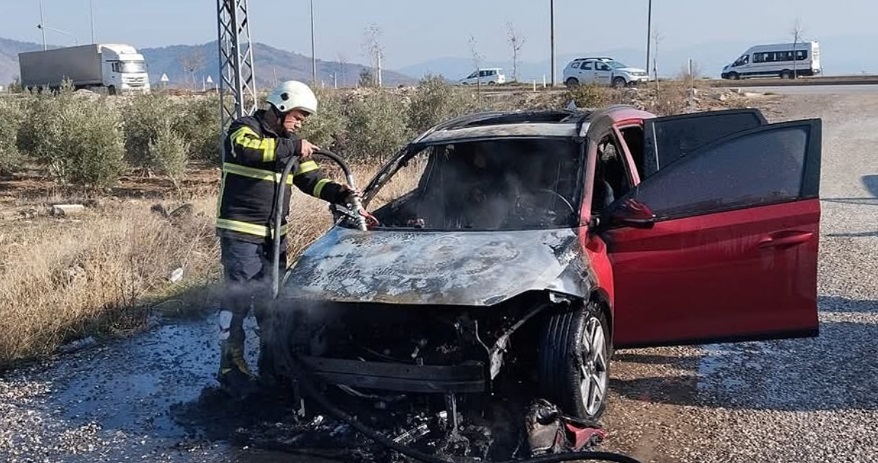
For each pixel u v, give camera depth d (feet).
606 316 15.49
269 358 15.99
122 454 14.53
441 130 19.22
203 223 32.76
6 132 61.36
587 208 15.98
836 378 16.89
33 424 16.03
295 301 14.49
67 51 149.79
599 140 17.75
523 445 13.64
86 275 23.91
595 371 14.90
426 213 19.10
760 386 16.67
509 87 146.82
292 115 16.25
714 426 14.84
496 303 13.26
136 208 42.50
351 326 15.03
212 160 67.15
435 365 13.80
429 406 14.55
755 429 14.64
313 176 17.21
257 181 16.20
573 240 15.03
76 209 44.88
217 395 16.66
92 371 18.99
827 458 13.42
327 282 14.48
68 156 54.44
